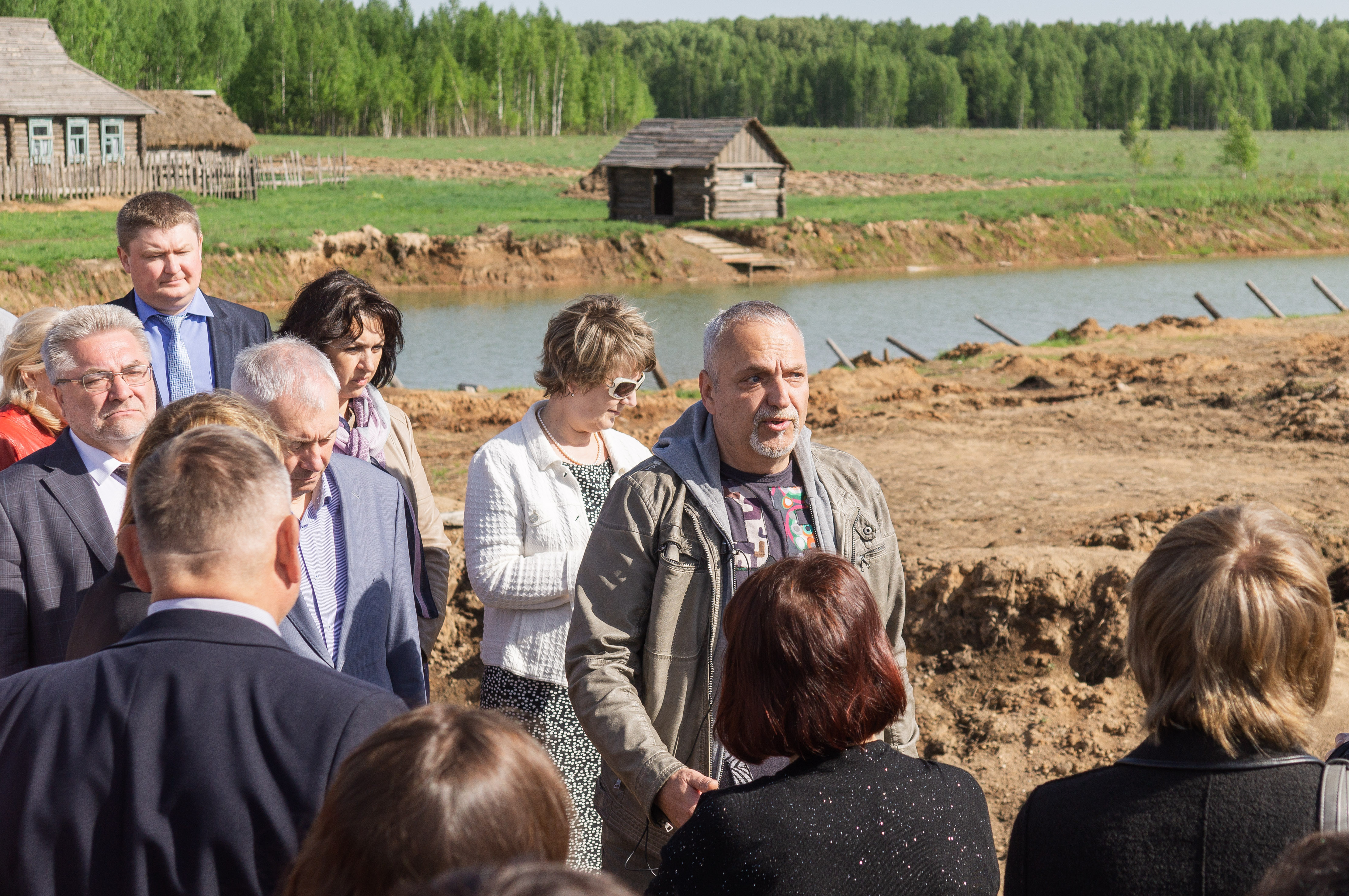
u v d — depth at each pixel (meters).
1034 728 5.68
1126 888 1.90
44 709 2.04
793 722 2.10
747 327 2.89
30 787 1.98
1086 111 166.50
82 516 3.23
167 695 2.02
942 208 47.62
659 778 2.62
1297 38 178.25
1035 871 2.03
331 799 1.56
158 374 4.54
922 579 6.66
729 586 2.90
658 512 2.91
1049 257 44.31
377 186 54.62
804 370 2.92
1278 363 16.72
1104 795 2.00
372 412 4.02
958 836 2.09
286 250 32.41
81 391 3.24
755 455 2.97
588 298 3.63
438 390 18.38
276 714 2.03
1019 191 55.91
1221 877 1.85
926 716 6.02
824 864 2.00
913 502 9.77
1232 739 1.93
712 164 42.75
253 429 2.67
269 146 85.31
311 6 118.94
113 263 27.03
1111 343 20.23
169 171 43.12
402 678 3.34
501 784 1.50
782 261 39.28
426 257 35.22
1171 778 1.95
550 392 3.69
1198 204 50.22
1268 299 32.56
